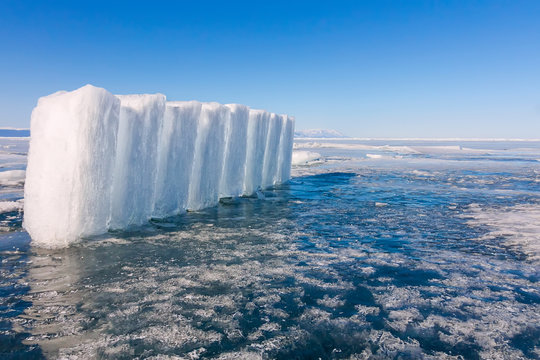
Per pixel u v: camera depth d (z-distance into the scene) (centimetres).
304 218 689
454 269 419
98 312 288
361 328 276
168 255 437
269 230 586
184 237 523
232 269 396
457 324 286
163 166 628
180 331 263
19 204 702
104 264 398
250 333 263
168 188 639
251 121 940
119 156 540
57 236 457
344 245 512
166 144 627
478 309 314
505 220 699
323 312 300
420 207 833
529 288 364
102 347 240
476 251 495
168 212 649
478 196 1013
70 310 290
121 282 349
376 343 256
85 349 237
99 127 473
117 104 505
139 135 552
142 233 534
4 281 346
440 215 745
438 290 354
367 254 470
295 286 354
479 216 738
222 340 253
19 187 947
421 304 321
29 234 475
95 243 473
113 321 274
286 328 272
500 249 505
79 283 345
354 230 604
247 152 951
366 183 1282
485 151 4388
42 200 449
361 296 335
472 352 249
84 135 452
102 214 509
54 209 450
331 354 241
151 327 267
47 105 451
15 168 1394
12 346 238
